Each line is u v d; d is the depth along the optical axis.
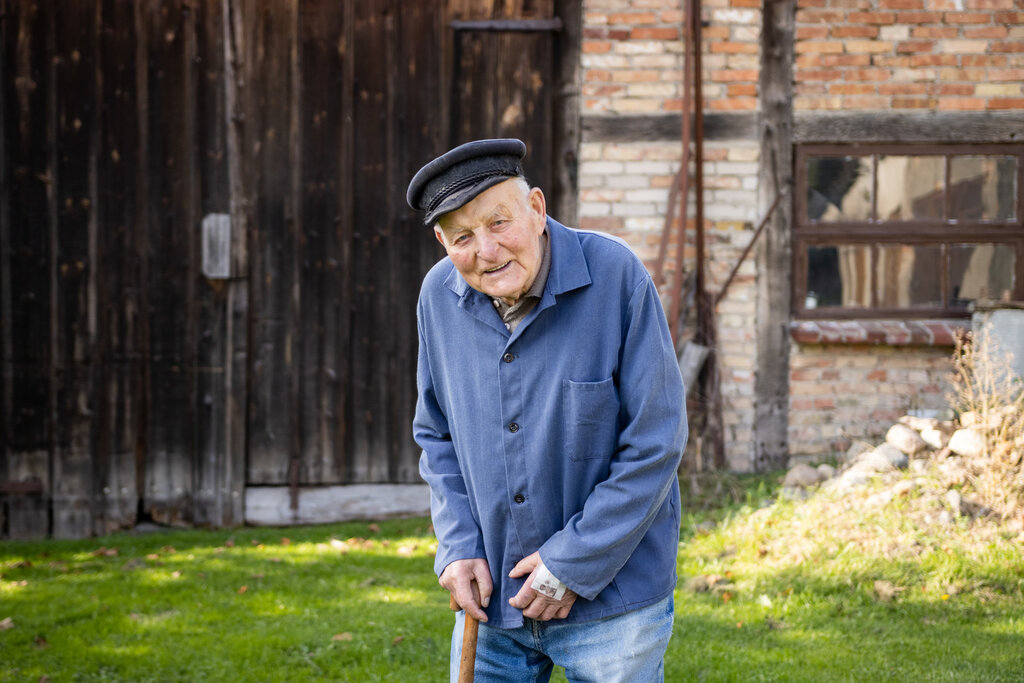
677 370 1.66
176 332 4.98
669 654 2.95
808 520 4.03
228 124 4.95
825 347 5.19
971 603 3.27
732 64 5.12
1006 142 5.19
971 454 4.28
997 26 5.14
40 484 4.96
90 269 4.95
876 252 5.23
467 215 1.54
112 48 4.90
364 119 5.00
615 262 1.66
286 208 5.00
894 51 5.15
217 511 5.01
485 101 5.03
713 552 3.94
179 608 3.57
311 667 2.98
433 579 3.91
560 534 1.62
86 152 4.92
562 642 1.71
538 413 1.66
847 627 3.14
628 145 5.12
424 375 1.87
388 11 4.97
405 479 5.10
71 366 4.96
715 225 5.17
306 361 5.05
